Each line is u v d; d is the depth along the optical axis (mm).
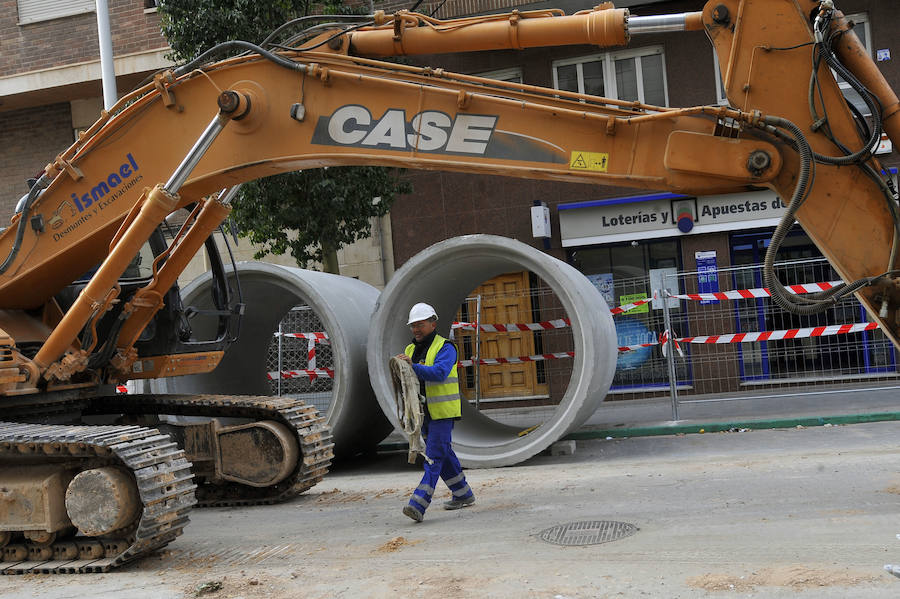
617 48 15555
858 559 4746
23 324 7445
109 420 8734
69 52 16875
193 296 11047
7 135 17766
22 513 5918
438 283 11156
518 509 6980
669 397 13938
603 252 15891
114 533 5953
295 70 6445
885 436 9617
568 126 5875
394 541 6027
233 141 6664
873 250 5254
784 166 5406
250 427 8391
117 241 6664
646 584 4543
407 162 6227
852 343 12688
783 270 13008
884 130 5285
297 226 13656
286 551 6109
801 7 5305
